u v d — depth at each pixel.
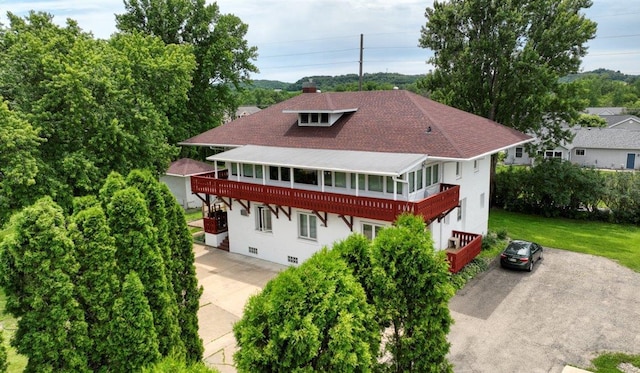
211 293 20.31
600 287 20.23
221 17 43.47
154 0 41.03
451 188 21.06
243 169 26.45
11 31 24.45
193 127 42.91
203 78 43.28
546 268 22.94
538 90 34.56
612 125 82.56
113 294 10.07
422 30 40.03
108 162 23.39
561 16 33.62
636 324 16.55
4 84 21.16
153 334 10.35
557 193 34.81
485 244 25.98
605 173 35.69
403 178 19.95
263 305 8.54
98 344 9.73
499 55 34.84
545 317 17.23
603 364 13.93
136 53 29.92
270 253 24.72
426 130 22.20
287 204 22.31
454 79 37.81
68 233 9.67
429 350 10.06
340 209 20.34
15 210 20.00
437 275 10.10
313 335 8.01
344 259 10.24
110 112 24.00
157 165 28.92
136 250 10.82
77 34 27.28
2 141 18.61
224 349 15.53
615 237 29.30
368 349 8.73
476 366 13.96
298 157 22.28
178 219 13.62
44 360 8.94
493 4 34.81
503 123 36.78
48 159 21.94
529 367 13.88
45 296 9.01
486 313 17.66
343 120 26.30
